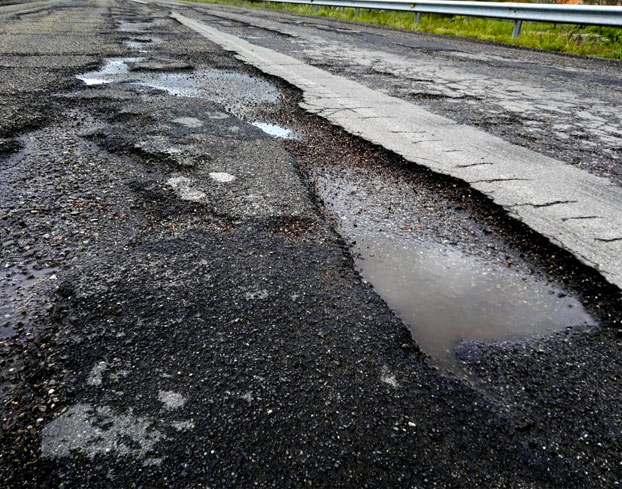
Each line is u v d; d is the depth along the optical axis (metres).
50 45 6.79
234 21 12.36
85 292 1.60
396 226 2.24
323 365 1.37
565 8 9.23
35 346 1.37
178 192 2.39
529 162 3.07
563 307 1.72
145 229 2.03
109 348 1.37
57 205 2.18
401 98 4.72
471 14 11.40
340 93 4.76
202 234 2.02
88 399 1.21
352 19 15.60
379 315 1.61
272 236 2.05
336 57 7.10
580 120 4.18
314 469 1.06
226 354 1.38
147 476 1.03
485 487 1.04
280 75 5.46
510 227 2.26
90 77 4.90
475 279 1.88
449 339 1.54
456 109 4.40
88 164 2.68
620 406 1.29
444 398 1.28
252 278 1.74
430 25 12.76
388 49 8.39
